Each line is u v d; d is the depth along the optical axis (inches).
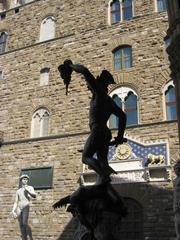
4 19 1418.6
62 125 1077.1
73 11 1249.4
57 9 1294.3
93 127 302.0
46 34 1285.7
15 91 1227.9
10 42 1349.7
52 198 983.0
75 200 285.0
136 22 1102.4
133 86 1021.8
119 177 897.5
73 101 1091.9
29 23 1341.0
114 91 1045.2
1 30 1403.8
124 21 1123.9
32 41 1296.8
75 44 1182.3
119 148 930.7
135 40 1079.0
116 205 277.4
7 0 1552.7
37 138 1090.1
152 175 864.9
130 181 879.7
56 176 1005.2
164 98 967.6
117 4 1179.9
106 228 267.0
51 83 1163.9
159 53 1023.6
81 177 952.3
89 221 278.8
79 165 986.1
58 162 1022.4
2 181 1095.0
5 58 1312.7
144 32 1075.3
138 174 877.8
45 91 1162.6
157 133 912.3
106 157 304.7
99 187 281.6
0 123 1200.2
